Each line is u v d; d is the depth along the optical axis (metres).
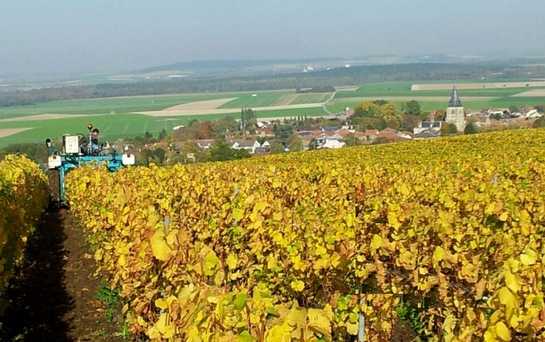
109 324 8.20
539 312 4.27
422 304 6.74
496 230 7.30
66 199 19.80
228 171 14.95
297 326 3.15
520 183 12.05
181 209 9.48
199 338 3.51
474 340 4.75
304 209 9.30
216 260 4.53
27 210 13.07
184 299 4.01
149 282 5.66
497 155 22.94
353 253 6.50
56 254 12.73
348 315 5.96
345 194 10.91
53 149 22.61
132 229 6.91
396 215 7.50
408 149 32.12
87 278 10.58
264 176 12.62
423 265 6.57
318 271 6.56
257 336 3.25
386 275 6.80
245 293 3.57
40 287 10.05
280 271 6.72
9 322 8.28
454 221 7.36
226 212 8.29
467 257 6.11
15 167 14.37
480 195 8.85
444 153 27.95
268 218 7.63
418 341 6.86
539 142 30.47
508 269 4.20
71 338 7.74
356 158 28.14
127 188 8.87
